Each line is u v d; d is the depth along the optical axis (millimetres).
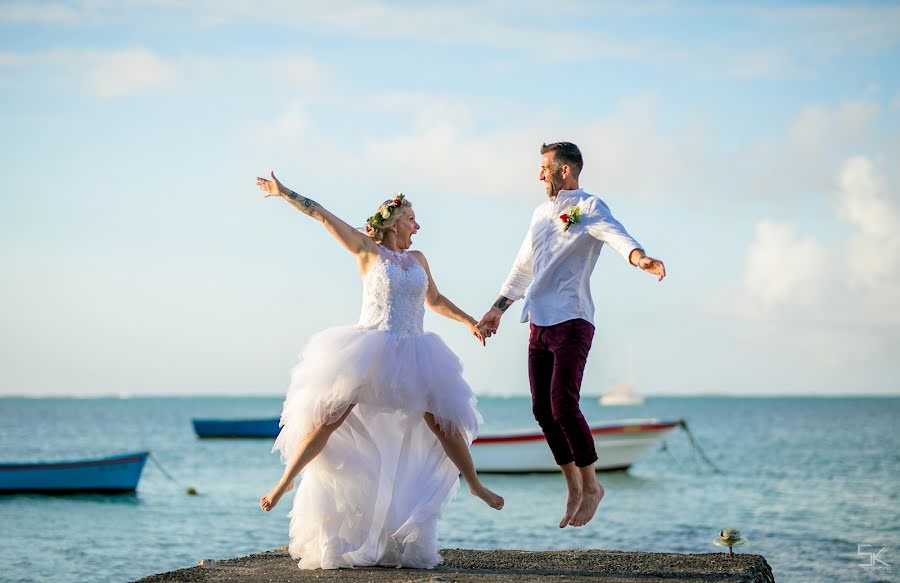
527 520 21109
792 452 47625
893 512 22562
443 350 6238
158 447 52844
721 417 123500
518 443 29266
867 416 125812
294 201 6223
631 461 30344
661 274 5543
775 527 19984
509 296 6668
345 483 5992
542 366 6234
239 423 61281
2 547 17656
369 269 6301
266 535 19203
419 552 6016
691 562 6180
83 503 24250
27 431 78500
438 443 6270
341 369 5895
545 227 6195
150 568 15430
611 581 5418
